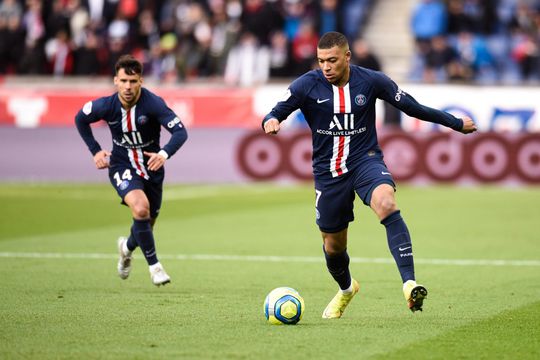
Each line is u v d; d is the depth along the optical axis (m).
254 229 46.44
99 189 66.31
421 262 36.28
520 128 66.81
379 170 23.83
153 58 76.25
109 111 29.03
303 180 68.88
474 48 76.25
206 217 51.28
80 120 29.50
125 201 28.73
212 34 76.50
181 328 23.23
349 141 24.20
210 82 73.69
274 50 74.38
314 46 74.31
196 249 39.81
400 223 23.17
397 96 24.39
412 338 22.05
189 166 70.19
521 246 40.69
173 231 45.75
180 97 69.94
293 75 74.44
